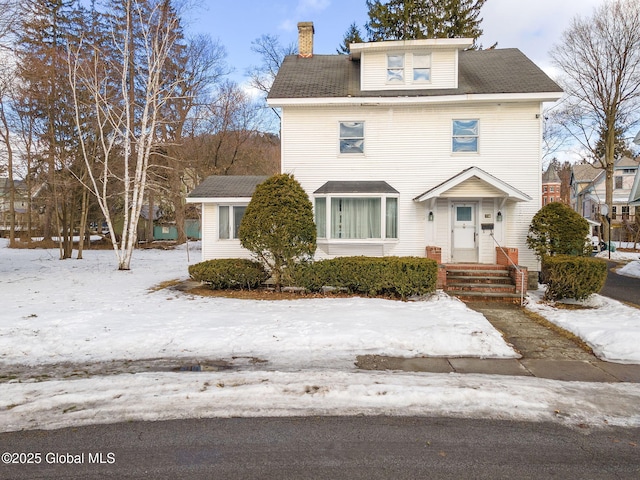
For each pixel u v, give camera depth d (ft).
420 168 42.86
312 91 43.52
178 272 52.31
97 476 10.37
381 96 41.93
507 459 11.24
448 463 11.03
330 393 15.16
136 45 68.49
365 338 21.93
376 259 35.22
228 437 12.28
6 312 27.25
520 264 41.93
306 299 33.04
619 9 79.87
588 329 23.66
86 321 24.81
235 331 23.03
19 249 91.76
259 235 35.01
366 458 11.23
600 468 10.83
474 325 23.75
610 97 85.05
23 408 13.96
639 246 102.78
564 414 13.93
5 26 47.65
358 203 41.96
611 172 86.48
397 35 85.15
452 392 15.29
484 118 42.14
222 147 98.53
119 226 120.37
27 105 64.80
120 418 13.38
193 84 89.56
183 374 17.26
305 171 43.75
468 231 42.88
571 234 37.99
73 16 67.92
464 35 82.12
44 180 73.36
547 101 41.16
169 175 94.07
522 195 38.78
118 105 66.23
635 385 16.63
